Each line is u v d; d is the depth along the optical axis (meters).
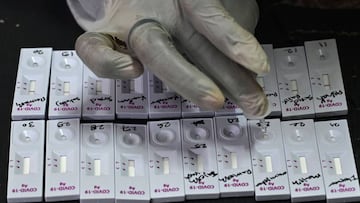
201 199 0.82
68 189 0.81
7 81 0.91
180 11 0.75
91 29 0.83
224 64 0.74
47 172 0.82
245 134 0.85
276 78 0.89
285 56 0.90
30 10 0.97
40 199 0.81
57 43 0.94
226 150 0.84
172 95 0.87
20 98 0.87
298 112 0.86
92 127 0.85
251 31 0.82
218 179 0.82
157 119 0.87
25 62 0.90
